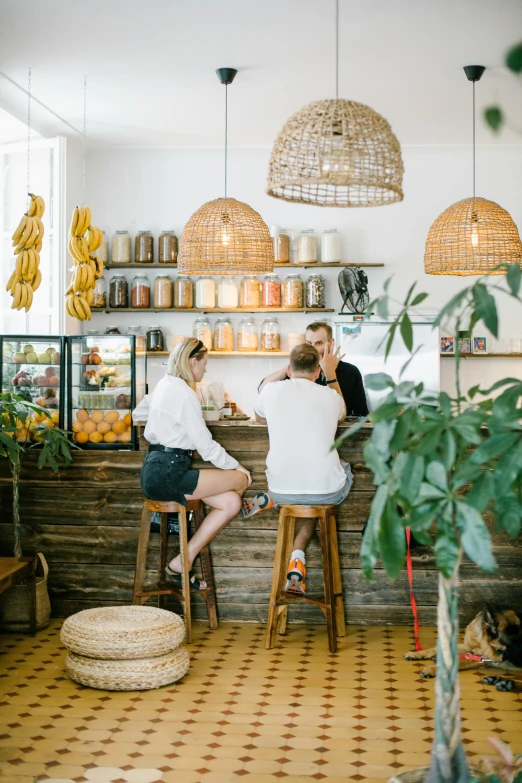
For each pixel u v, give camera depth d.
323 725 3.08
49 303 6.16
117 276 6.74
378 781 2.62
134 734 2.99
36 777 2.64
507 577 4.27
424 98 5.41
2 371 4.59
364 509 4.34
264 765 2.73
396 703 3.30
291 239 6.71
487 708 3.24
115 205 6.84
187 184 6.83
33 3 4.03
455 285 6.66
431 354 6.21
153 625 3.52
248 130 6.25
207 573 4.33
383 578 4.37
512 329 6.59
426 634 4.24
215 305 6.74
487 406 1.91
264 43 4.50
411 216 6.71
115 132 6.31
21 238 5.09
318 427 3.95
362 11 4.08
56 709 3.23
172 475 4.02
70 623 3.57
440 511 1.79
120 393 4.52
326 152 2.91
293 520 4.27
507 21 4.19
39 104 5.58
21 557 4.32
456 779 2.07
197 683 3.53
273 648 4.01
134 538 4.49
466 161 6.68
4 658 3.89
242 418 4.71
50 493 4.54
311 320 6.77
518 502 1.66
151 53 4.66
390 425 1.81
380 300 1.94
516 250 4.84
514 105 5.54
